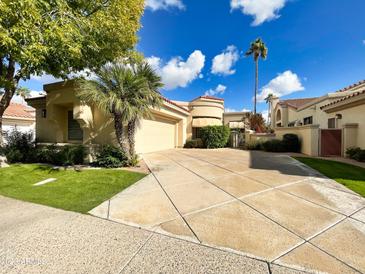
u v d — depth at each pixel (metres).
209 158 12.79
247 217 4.16
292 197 5.33
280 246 3.10
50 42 6.41
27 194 5.82
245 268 2.60
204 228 3.71
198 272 2.52
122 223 3.93
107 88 9.07
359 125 11.77
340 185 6.34
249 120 29.55
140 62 10.73
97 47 8.49
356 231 3.55
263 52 33.28
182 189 6.22
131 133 10.28
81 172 8.50
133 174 8.19
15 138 12.26
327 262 2.71
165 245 3.14
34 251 2.96
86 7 8.38
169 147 20.22
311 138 13.45
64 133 13.05
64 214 4.37
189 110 23.88
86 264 2.66
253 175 7.84
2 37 5.24
